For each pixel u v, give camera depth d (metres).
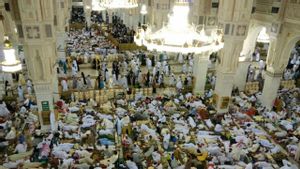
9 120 12.51
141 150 10.45
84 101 14.66
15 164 9.62
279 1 12.94
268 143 11.51
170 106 14.13
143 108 13.73
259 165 10.09
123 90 15.57
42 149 10.26
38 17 9.93
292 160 10.84
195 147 10.70
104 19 36.38
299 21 12.13
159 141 11.30
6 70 7.54
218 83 13.18
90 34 28.36
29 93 14.85
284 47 13.66
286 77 19.25
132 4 12.05
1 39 12.48
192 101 14.78
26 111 13.16
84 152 10.14
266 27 14.20
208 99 15.18
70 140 11.18
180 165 9.92
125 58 21.23
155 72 18.36
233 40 11.66
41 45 10.38
